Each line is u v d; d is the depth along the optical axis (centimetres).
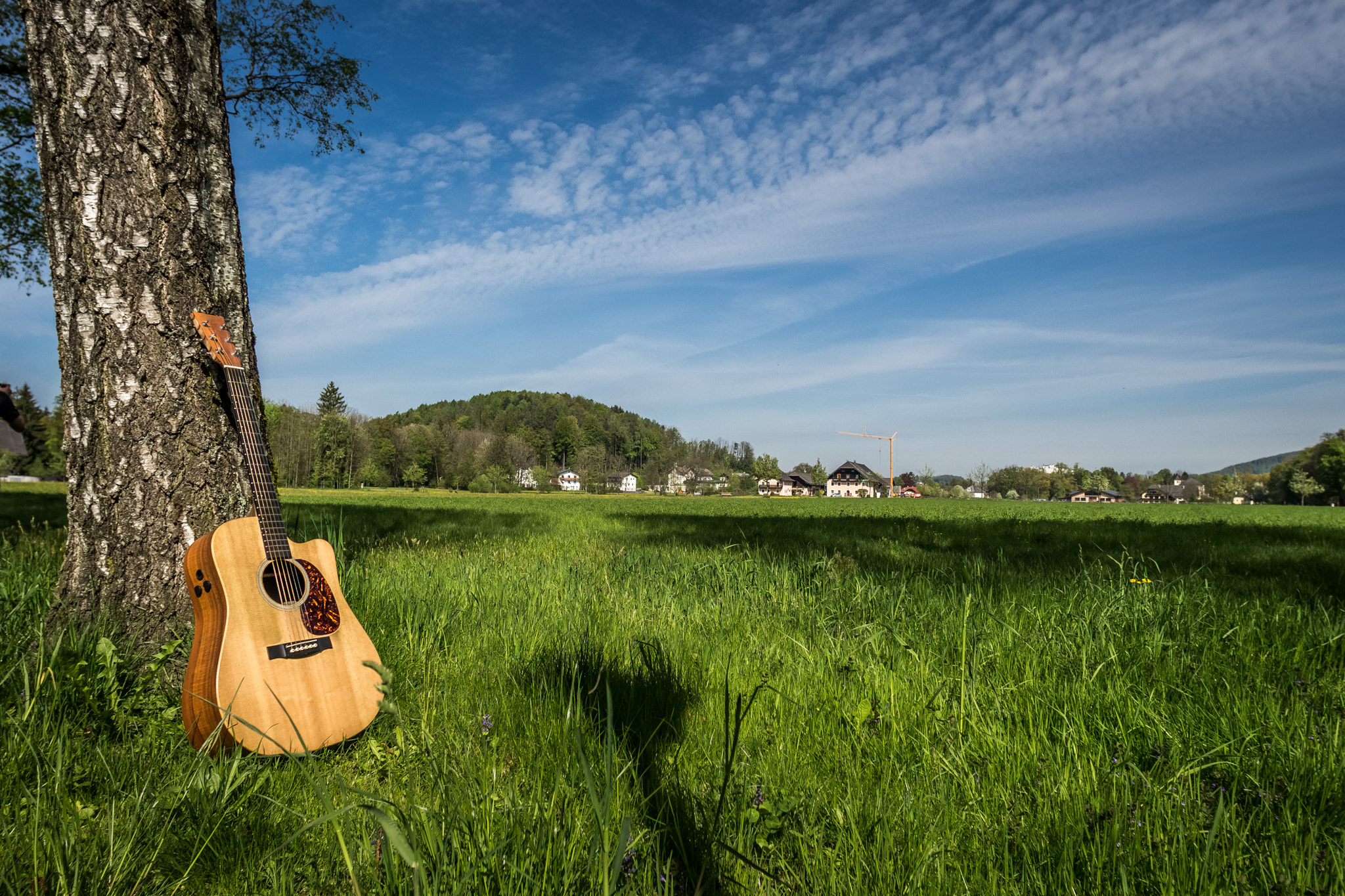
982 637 336
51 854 150
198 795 176
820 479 16475
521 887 136
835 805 184
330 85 966
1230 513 3922
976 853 164
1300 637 339
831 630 351
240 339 307
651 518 1623
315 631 230
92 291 273
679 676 277
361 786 201
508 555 697
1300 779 188
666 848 162
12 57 989
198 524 284
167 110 282
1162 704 246
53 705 208
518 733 231
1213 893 143
